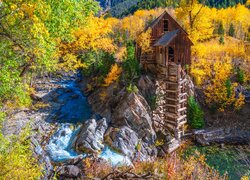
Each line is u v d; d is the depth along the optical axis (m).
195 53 39.12
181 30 31.06
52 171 12.96
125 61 32.91
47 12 9.54
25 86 14.87
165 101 30.33
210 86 34.12
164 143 26.95
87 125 26.19
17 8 9.16
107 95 33.28
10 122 20.94
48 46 10.69
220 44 47.09
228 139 29.02
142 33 32.25
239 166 21.70
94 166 12.86
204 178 10.78
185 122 29.38
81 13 12.84
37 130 26.80
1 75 10.00
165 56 30.31
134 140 25.48
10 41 10.55
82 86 42.53
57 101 36.44
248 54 42.75
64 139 26.23
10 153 7.59
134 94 28.39
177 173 9.91
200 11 38.75
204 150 26.75
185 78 30.30
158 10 97.19
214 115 32.28
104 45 29.20
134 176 10.26
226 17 66.00
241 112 32.34
